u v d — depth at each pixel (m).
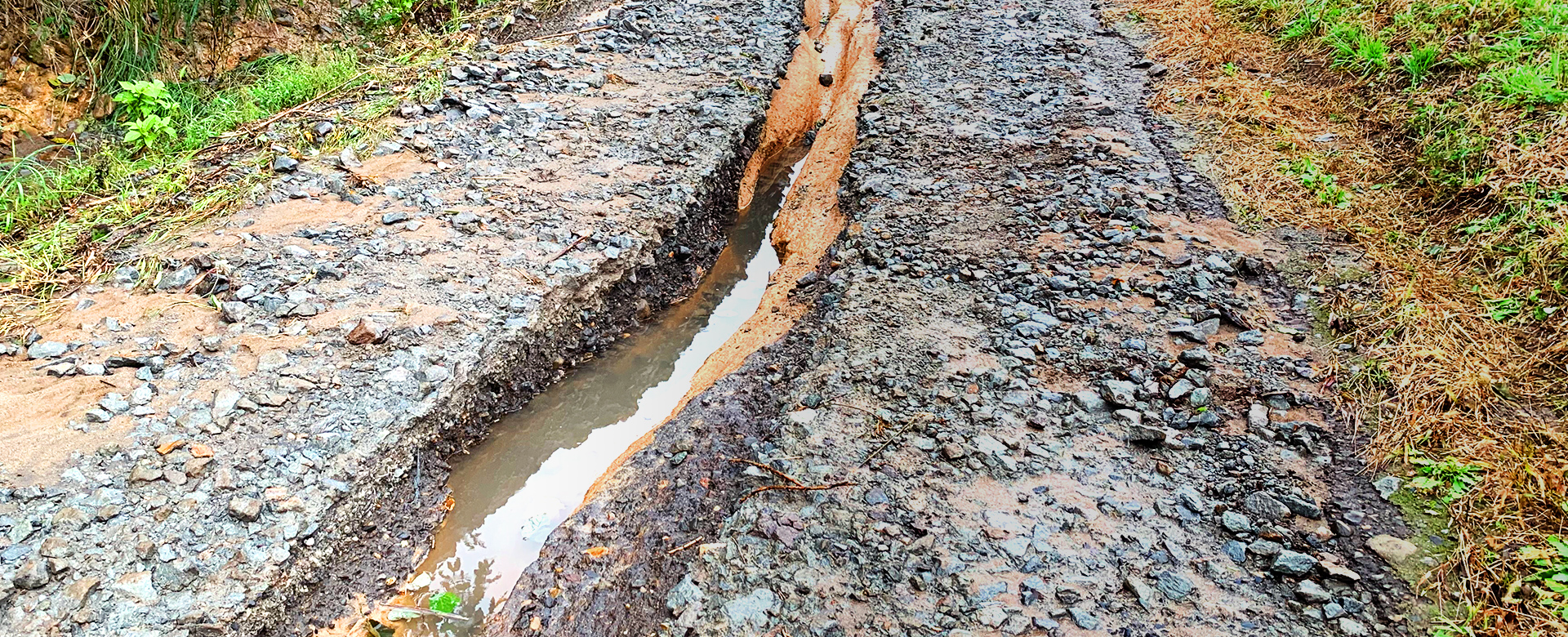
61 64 5.44
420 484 3.51
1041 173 5.16
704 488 3.40
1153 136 5.43
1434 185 4.45
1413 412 3.29
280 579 2.95
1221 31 6.46
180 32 6.02
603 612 2.98
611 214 4.82
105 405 3.35
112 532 2.93
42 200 4.54
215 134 5.32
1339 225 4.41
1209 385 3.57
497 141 5.41
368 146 5.19
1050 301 4.11
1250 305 4.00
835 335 4.02
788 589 2.88
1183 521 3.03
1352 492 3.08
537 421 4.04
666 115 5.87
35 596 2.72
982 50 6.82
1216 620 2.71
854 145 5.91
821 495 3.20
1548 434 3.10
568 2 7.70
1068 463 3.26
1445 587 2.74
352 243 4.37
